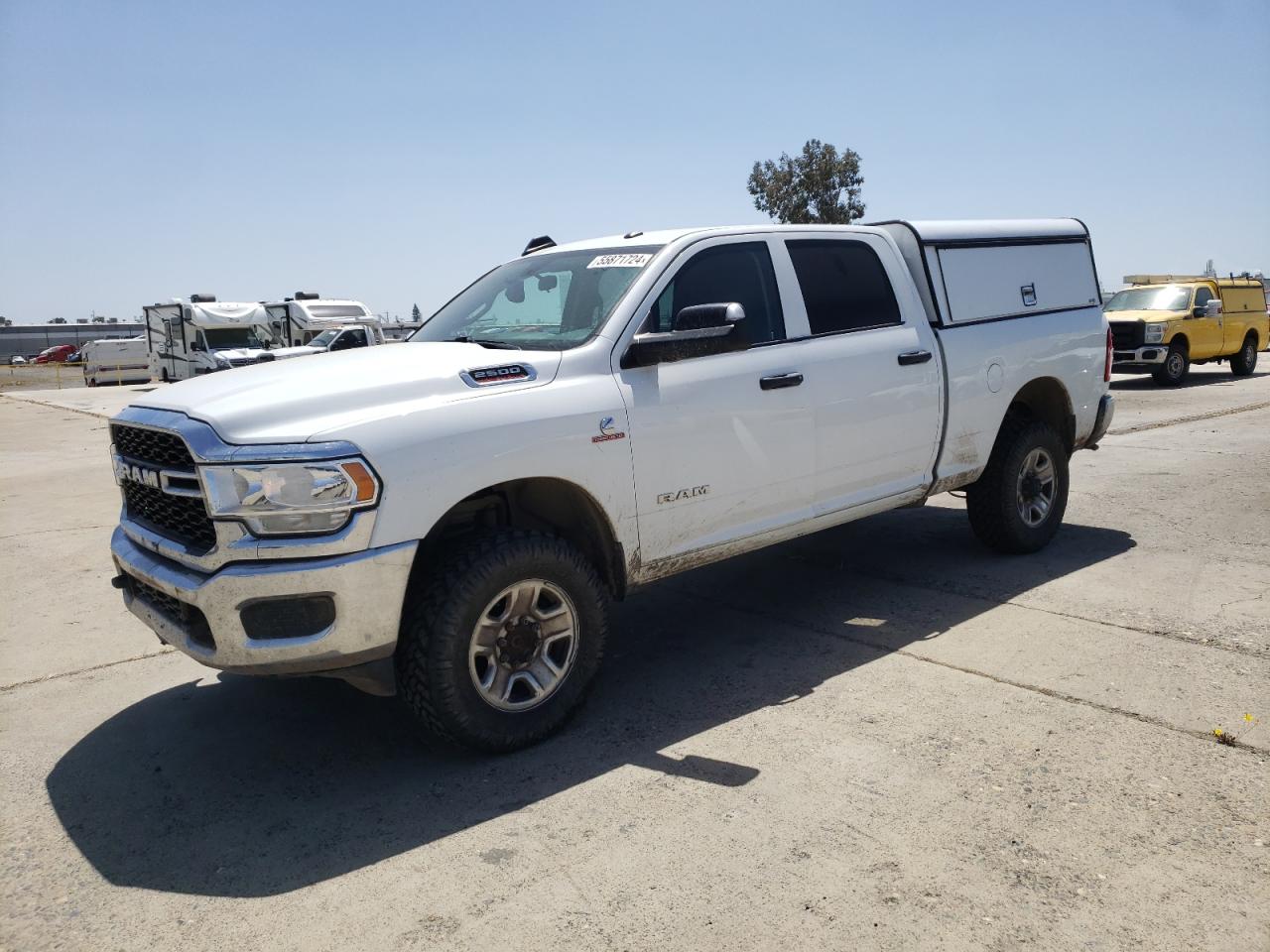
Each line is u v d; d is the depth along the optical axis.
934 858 2.92
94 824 3.41
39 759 3.95
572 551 3.84
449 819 3.32
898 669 4.44
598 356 4.04
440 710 3.55
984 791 3.30
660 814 3.27
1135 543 6.44
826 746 3.71
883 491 5.15
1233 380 19.20
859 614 5.27
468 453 3.54
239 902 2.89
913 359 5.15
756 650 4.82
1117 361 18.33
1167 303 18.80
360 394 3.54
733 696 4.25
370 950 2.63
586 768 3.65
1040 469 6.18
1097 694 4.04
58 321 99.19
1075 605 5.20
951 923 2.61
